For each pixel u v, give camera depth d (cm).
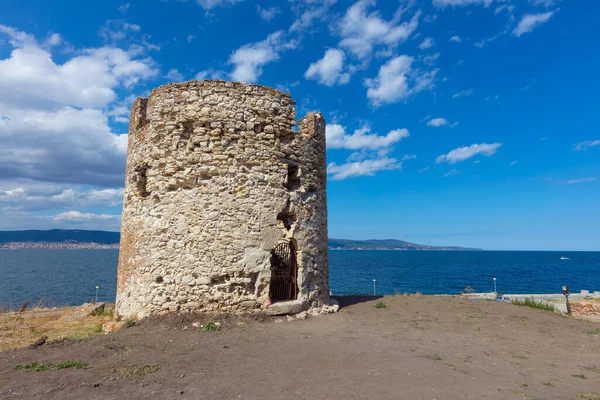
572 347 952
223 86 1218
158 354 784
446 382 631
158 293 1132
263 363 724
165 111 1216
